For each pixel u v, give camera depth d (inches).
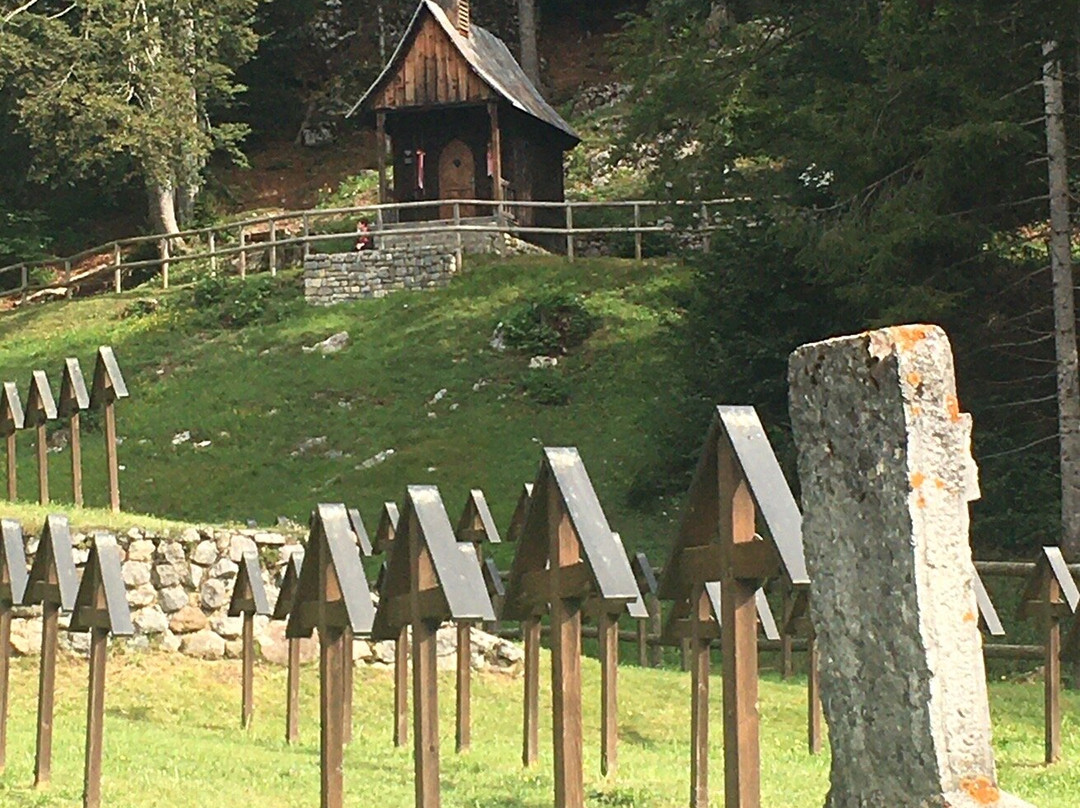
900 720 319.6
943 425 322.3
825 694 336.5
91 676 502.9
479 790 557.0
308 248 1883.6
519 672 827.4
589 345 1595.7
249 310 1796.3
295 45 2687.0
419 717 436.5
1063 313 1098.7
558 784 425.4
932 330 325.1
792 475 1207.6
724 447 386.3
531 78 2600.9
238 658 845.2
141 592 837.2
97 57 2043.6
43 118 1988.2
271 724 746.2
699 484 399.5
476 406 1521.9
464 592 420.5
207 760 614.2
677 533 412.5
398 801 533.3
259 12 2615.7
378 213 1868.8
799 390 343.9
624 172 2186.3
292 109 2684.5
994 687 872.3
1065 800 567.8
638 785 566.3
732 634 382.9
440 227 1844.2
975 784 313.4
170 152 2059.5
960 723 315.6
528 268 1765.5
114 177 2218.3
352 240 2053.4
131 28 2036.2
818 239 1191.6
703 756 474.6
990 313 1234.0
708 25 1501.0
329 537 459.2
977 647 319.0
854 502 330.0
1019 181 1154.7
